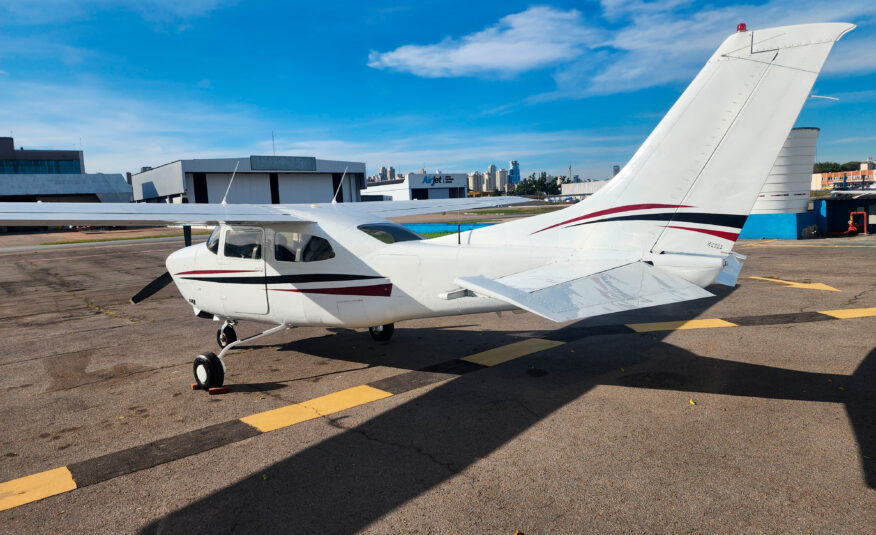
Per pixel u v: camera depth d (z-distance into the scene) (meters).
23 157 62.41
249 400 5.25
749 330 7.18
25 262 20.97
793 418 4.36
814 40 4.01
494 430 4.35
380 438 4.28
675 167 4.61
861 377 5.23
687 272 4.52
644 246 4.77
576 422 4.44
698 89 4.46
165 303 11.26
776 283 10.51
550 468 3.69
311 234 5.69
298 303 5.86
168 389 5.66
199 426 4.64
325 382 5.71
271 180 57.62
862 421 4.26
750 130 4.31
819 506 3.14
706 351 6.33
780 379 5.28
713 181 4.48
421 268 5.29
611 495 3.33
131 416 4.92
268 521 3.18
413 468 3.77
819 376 5.31
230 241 6.22
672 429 4.24
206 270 6.46
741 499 3.24
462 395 5.17
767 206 20.06
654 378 5.46
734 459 3.73
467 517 3.15
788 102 4.16
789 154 19.47
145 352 7.21
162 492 3.56
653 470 3.62
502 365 6.09
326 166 60.28
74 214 4.62
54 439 4.45
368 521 3.15
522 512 3.18
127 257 22.06
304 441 4.27
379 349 6.93
